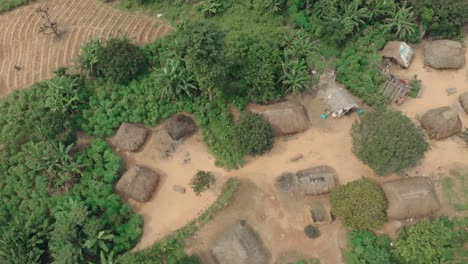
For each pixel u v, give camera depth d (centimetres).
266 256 2638
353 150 2861
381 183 2833
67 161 2855
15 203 2794
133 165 2941
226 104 3136
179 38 2900
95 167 2905
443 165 2906
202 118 3070
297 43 3209
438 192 2816
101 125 3041
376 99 3103
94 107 3109
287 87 3148
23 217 2691
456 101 3142
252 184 2888
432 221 2644
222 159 2969
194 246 2678
